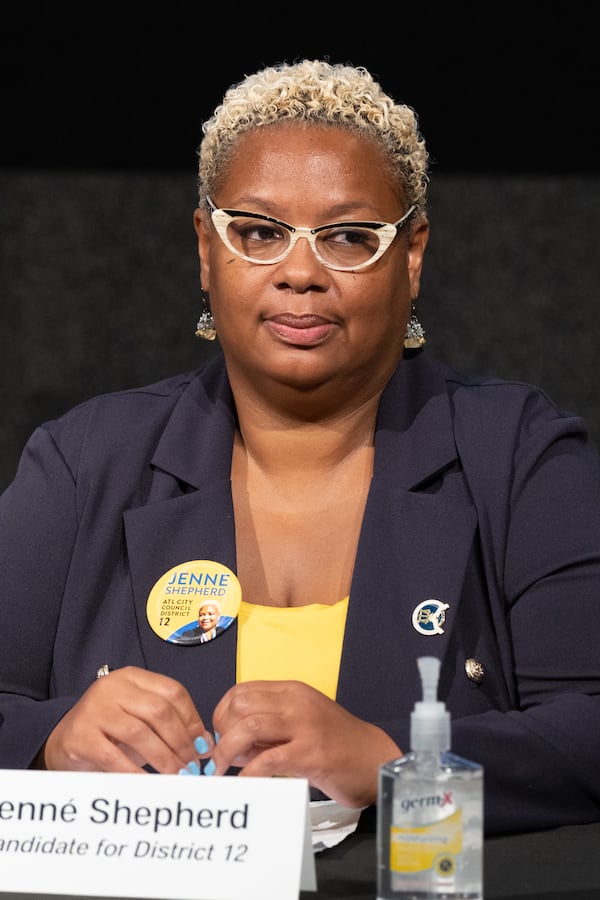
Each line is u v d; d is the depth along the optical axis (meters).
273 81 6.85
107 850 5.00
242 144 6.73
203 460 7.07
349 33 15.16
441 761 4.62
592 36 15.23
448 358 15.98
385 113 6.76
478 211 15.79
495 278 15.85
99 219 16.08
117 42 15.52
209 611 6.61
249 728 5.54
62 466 7.17
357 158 6.64
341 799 5.64
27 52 15.61
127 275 16.17
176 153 15.86
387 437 7.03
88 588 6.91
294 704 5.61
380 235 6.62
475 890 4.53
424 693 4.64
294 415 6.88
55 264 16.14
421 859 4.52
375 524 6.77
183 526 6.88
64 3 15.46
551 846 5.72
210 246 6.92
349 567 6.80
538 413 7.27
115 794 5.04
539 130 15.53
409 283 7.07
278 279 6.54
